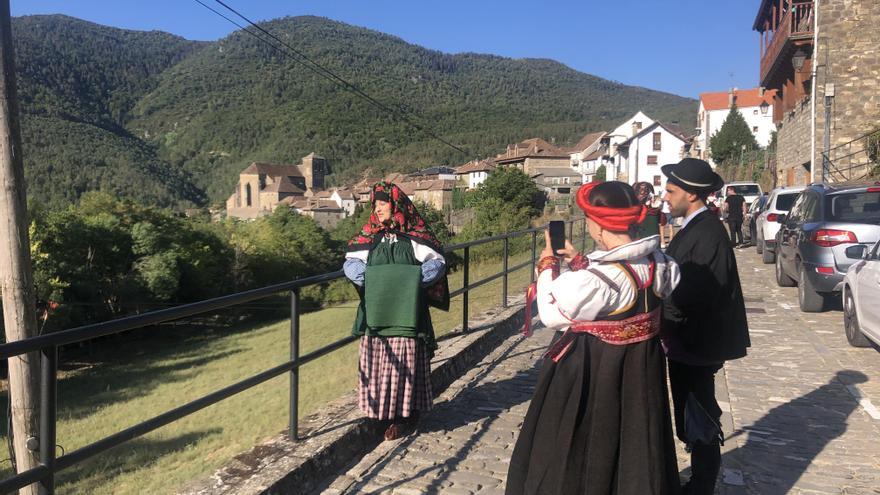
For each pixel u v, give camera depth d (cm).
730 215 1848
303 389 1061
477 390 550
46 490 246
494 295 1190
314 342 2159
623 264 240
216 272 4850
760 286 1143
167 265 4022
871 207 816
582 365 243
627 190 249
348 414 456
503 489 362
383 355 428
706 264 292
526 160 11375
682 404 312
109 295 3684
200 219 5462
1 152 600
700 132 9412
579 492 241
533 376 589
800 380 565
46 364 242
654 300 247
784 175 2688
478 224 5138
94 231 3731
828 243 799
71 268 3475
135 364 2597
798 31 2198
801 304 889
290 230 6488
